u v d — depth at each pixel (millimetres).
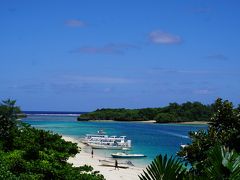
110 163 66188
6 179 17719
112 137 103188
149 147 97875
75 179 19984
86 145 97688
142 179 7852
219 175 7535
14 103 24578
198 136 15430
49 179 19656
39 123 191375
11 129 23141
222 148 8086
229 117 16094
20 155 20297
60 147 22812
